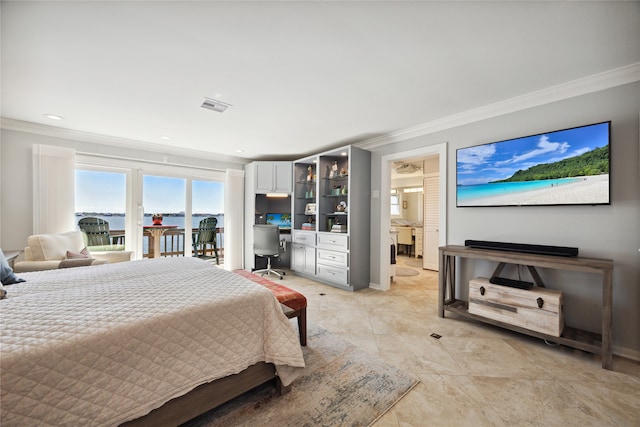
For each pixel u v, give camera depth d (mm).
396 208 7934
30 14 1411
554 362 1919
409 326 2559
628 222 2002
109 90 2318
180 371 1201
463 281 2963
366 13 1431
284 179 4930
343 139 3881
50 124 3207
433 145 3221
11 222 3117
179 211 4629
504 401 1510
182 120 3062
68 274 1930
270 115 2912
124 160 4004
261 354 1497
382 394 1567
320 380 1703
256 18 1463
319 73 2051
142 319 1157
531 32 1581
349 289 3779
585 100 2182
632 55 1812
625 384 1654
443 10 1411
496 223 2691
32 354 897
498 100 2555
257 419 1370
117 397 1032
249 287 1660
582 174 2164
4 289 1506
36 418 883
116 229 3990
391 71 2023
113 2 1337
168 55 1812
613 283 2059
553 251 2189
